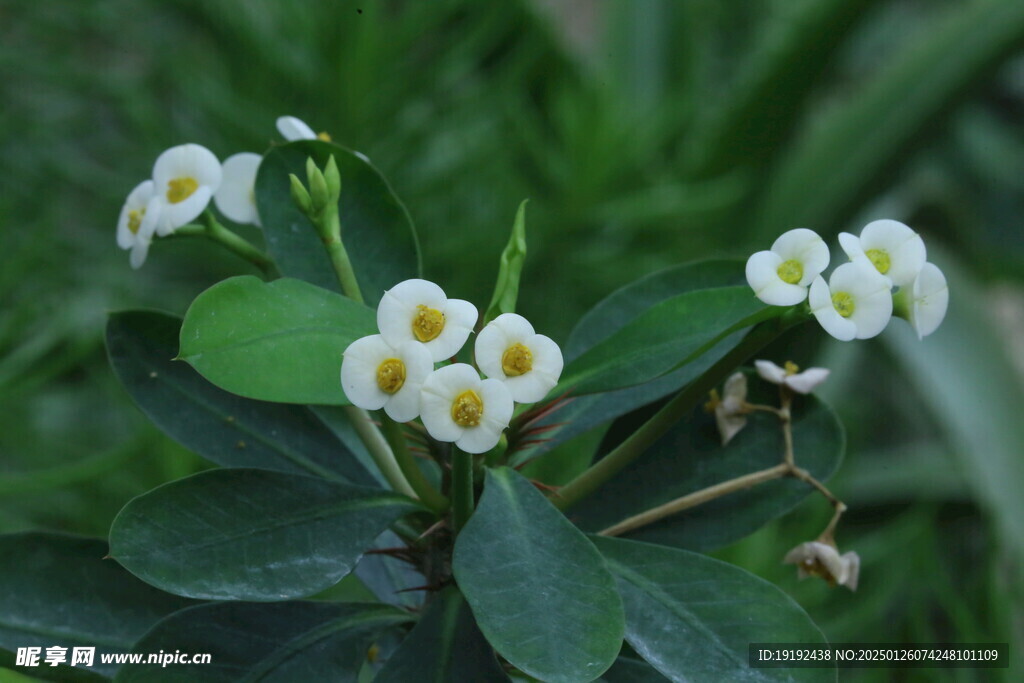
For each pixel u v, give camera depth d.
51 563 0.76
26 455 1.26
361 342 0.68
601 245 1.59
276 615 0.74
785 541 1.21
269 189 0.77
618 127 1.58
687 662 0.71
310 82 1.47
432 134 1.53
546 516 0.70
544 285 1.56
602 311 0.79
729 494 0.77
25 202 1.44
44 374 1.13
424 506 0.73
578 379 0.72
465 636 0.72
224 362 0.68
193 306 0.68
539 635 0.67
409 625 0.75
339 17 1.43
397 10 1.62
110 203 1.53
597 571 0.69
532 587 0.68
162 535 0.70
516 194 1.58
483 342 0.69
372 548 0.81
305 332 0.69
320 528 0.72
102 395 1.49
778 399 0.78
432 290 0.69
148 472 1.18
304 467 0.78
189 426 0.78
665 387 0.77
